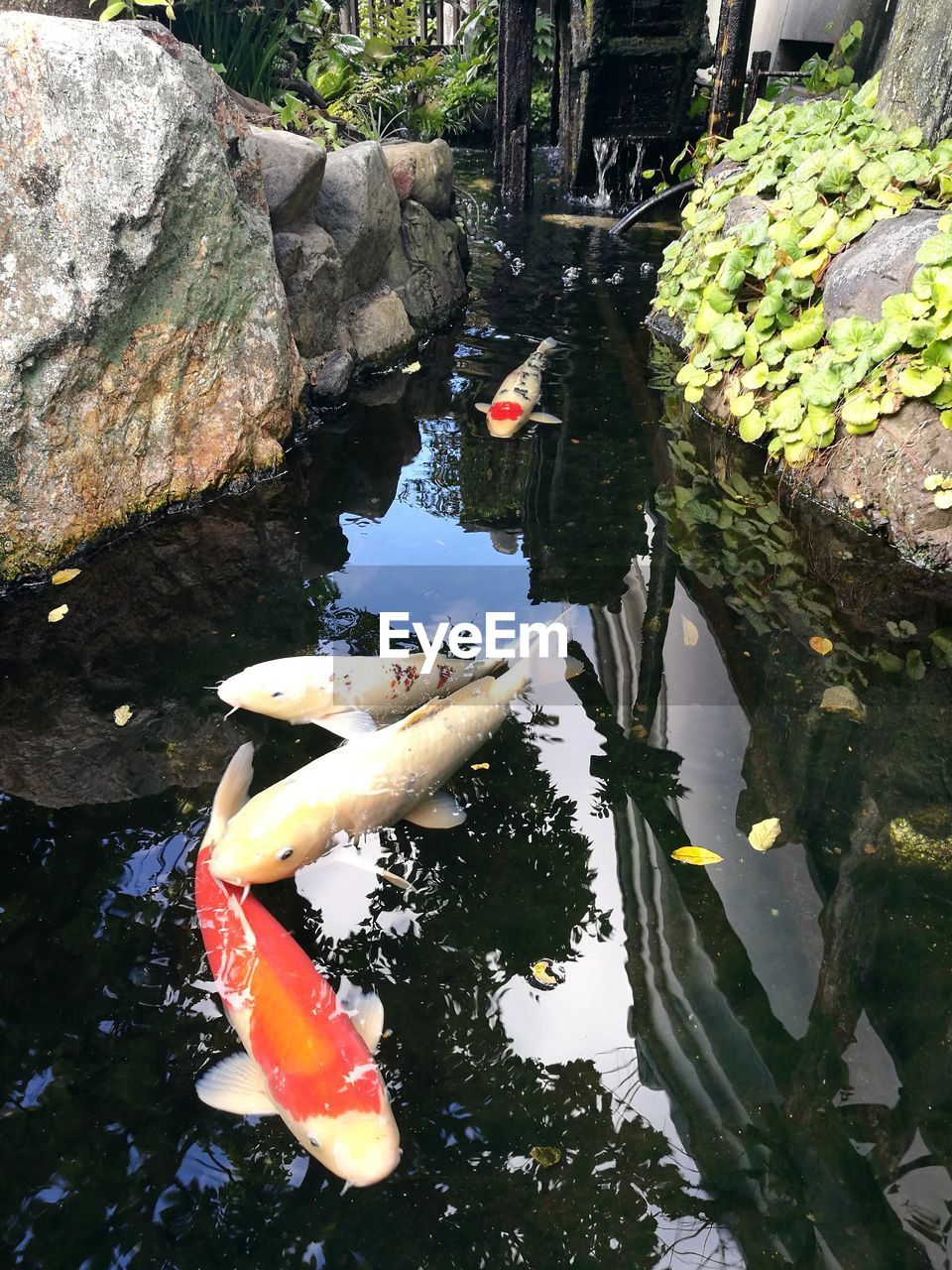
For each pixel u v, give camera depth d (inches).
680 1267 69.2
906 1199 74.0
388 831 104.6
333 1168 69.7
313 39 367.6
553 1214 71.9
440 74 535.8
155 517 171.8
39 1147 75.1
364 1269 68.5
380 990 87.4
